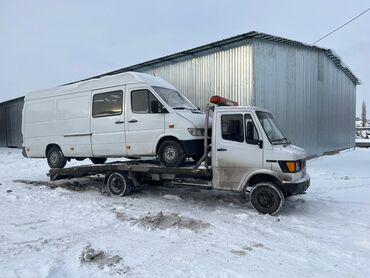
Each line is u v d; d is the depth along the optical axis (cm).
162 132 845
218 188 773
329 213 749
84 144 976
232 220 685
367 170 1380
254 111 744
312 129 1864
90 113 964
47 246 543
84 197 912
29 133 1104
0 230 630
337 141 2333
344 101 2489
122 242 564
